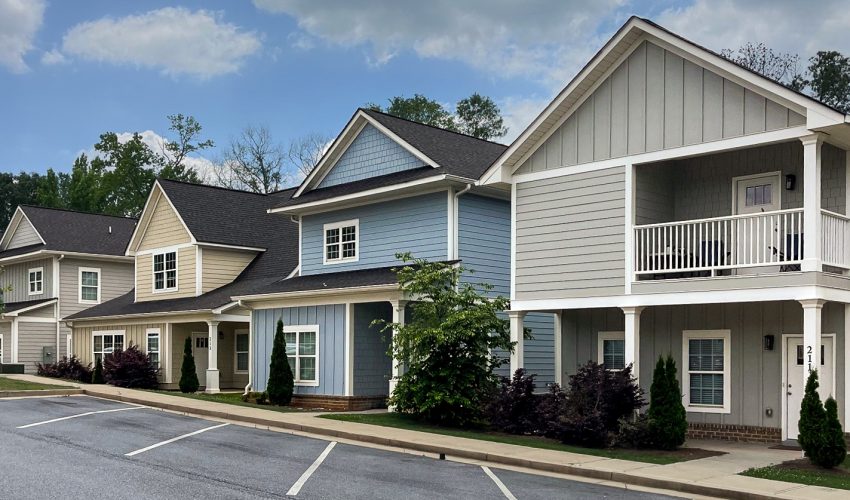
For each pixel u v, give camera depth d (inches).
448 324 727.1
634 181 690.2
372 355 919.0
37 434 642.8
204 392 1123.9
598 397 644.1
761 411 673.0
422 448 613.3
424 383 735.7
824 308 646.5
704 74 650.8
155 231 1337.4
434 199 914.7
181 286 1264.8
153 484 454.3
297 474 493.7
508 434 701.9
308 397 931.3
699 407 706.2
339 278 965.2
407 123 1024.9
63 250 1503.4
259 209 1387.8
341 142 1038.4
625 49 697.6
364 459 560.4
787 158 682.8
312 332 941.8
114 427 691.4
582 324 795.4
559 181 738.2
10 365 1389.0
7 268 1656.0
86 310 1460.4
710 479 493.0
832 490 468.4
